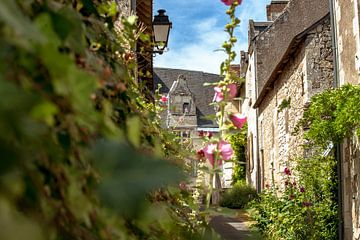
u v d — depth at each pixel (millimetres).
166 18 8281
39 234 548
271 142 16203
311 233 8430
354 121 7215
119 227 987
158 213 982
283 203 9055
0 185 542
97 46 1454
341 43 8867
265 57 19562
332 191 8891
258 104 18828
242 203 17031
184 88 37438
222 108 2094
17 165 568
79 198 851
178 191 1956
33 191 680
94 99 1155
